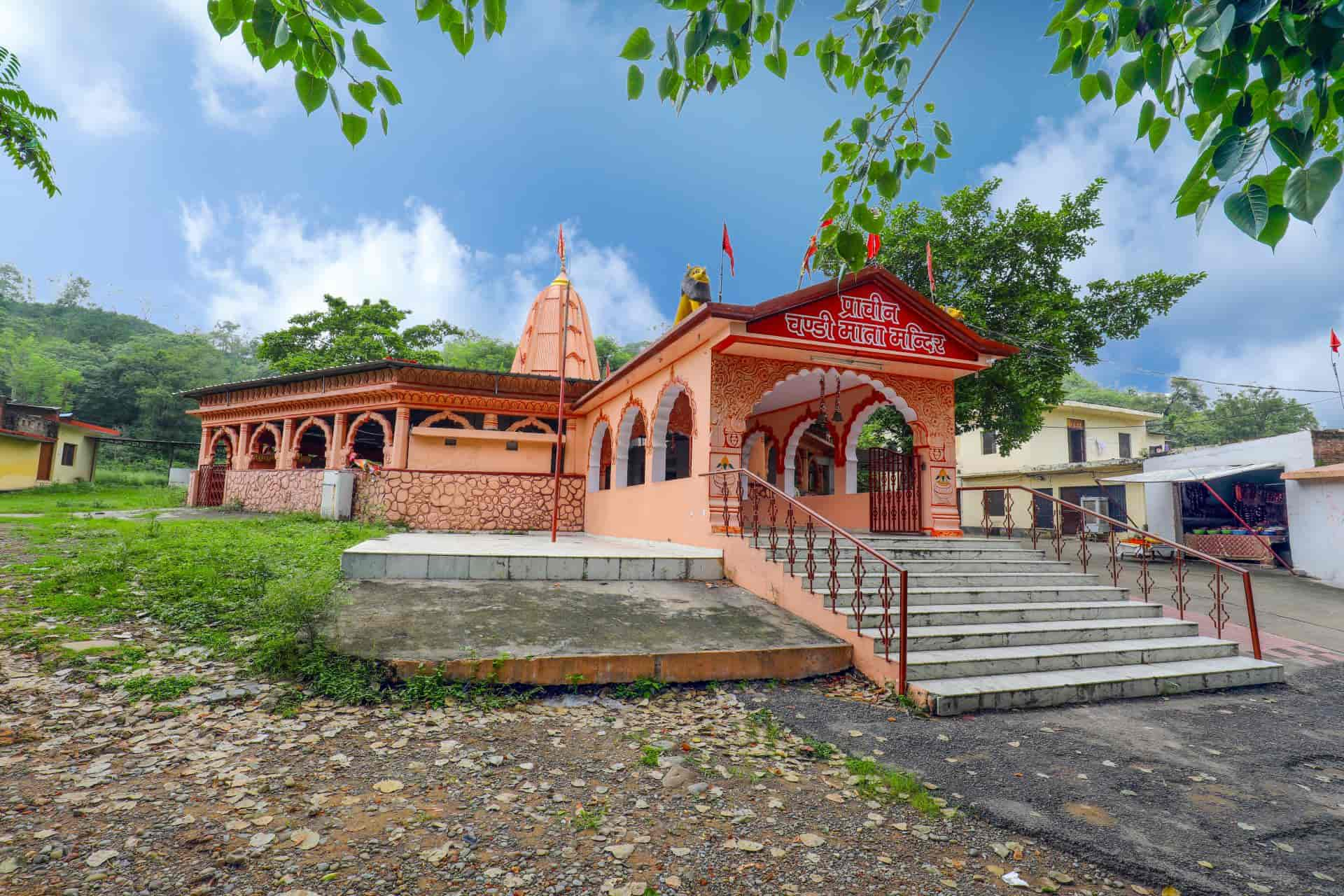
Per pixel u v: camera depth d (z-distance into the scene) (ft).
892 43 9.17
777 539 27.04
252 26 6.83
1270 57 5.94
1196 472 51.62
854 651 19.92
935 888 9.35
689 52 7.68
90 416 129.08
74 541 29.01
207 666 15.94
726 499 28.71
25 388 126.82
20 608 18.62
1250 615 22.62
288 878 8.63
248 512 50.26
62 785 10.56
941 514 31.94
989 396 51.24
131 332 200.64
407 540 32.14
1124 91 7.02
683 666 17.83
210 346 178.40
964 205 50.55
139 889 8.22
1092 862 10.23
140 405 127.34
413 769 12.09
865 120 9.39
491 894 8.60
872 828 10.98
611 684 17.20
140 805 10.19
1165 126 7.04
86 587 20.65
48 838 9.12
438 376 47.03
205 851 9.12
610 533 41.63
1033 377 48.26
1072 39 8.14
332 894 8.39
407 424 47.62
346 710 14.46
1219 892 9.53
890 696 18.01
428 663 15.96
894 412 59.00
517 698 15.93
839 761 13.76
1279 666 21.12
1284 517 49.26
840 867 9.75
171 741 12.46
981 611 22.47
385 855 9.32
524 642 17.89
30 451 72.90
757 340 27.94
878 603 22.39
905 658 17.83
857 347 29.53
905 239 51.57
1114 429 84.74
